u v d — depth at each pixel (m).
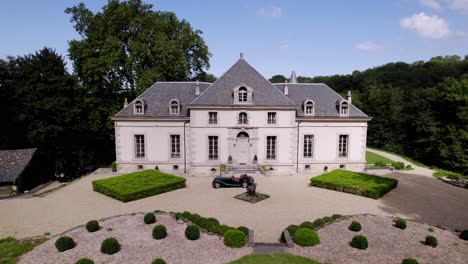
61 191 25.70
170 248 14.01
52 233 16.56
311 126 34.34
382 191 24.11
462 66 80.81
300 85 37.66
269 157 33.34
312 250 13.80
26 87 33.28
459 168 42.25
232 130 32.41
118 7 39.12
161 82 37.12
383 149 62.91
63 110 34.66
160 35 39.84
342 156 35.34
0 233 16.62
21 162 28.52
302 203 22.03
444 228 16.80
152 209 20.66
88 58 38.97
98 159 51.16
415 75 87.50
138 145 34.69
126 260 12.98
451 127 45.22
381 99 66.69
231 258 13.09
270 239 15.60
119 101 45.03
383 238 15.15
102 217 19.12
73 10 40.78
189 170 34.28
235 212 19.94
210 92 32.44
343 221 17.28
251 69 33.94
